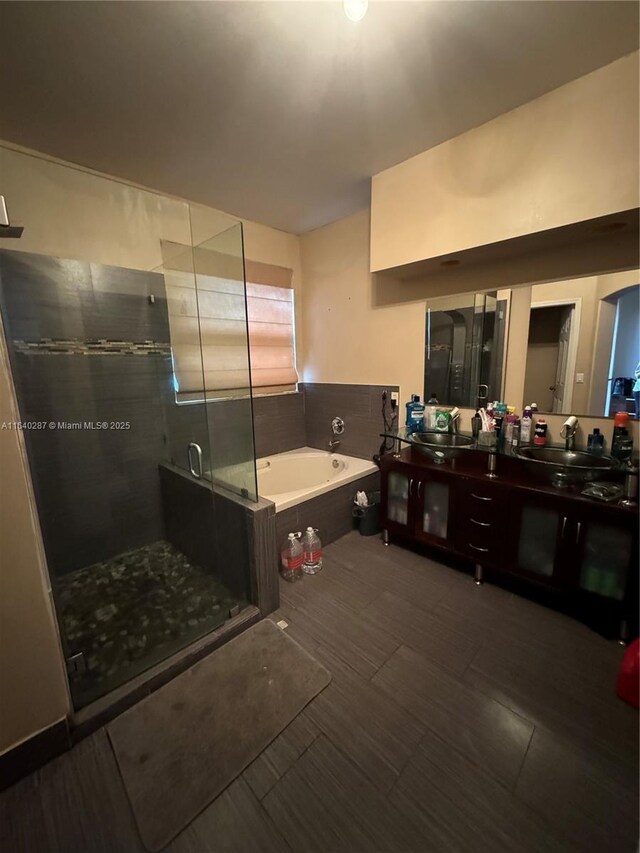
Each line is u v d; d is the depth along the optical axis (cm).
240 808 110
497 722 134
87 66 136
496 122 171
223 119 170
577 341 193
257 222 302
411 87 151
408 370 273
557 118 154
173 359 243
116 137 183
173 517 253
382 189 220
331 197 255
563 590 181
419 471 229
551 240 179
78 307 212
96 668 156
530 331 209
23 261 191
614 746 125
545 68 142
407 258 213
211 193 247
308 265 331
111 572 229
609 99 142
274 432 335
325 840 102
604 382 187
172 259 236
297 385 353
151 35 123
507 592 208
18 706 116
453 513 217
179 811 109
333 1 113
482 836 102
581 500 169
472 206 185
